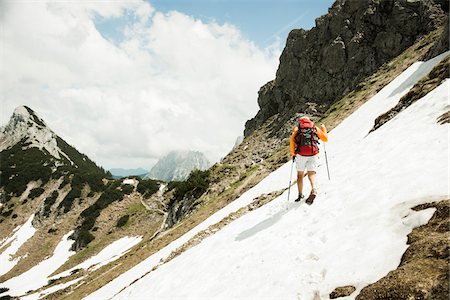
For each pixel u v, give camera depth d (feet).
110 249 352.08
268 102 297.94
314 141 38.88
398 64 158.10
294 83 257.34
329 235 28.91
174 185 448.24
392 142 43.86
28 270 354.74
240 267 33.35
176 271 48.32
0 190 510.58
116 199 433.89
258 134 265.75
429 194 25.96
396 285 18.52
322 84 222.48
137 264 107.86
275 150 186.80
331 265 24.72
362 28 209.15
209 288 33.30
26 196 501.15
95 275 168.04
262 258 31.89
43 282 305.94
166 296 40.40
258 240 37.06
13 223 454.81
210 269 38.37
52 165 570.46
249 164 187.73
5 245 412.98
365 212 29.14
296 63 258.57
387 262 21.74
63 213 442.50
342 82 212.23
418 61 124.26
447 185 25.88
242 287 29.19
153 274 57.88
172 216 217.56
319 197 38.60
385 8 203.00
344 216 30.63
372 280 20.93
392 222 25.53
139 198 437.99
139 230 377.50
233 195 131.64
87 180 488.44
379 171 36.04
